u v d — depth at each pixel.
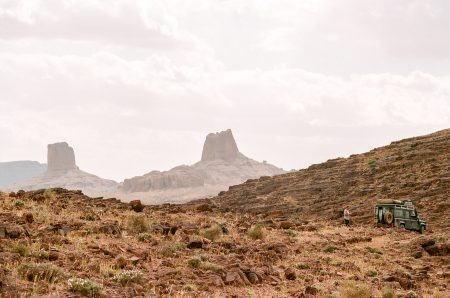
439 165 67.44
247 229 30.98
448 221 47.94
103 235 20.73
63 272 12.55
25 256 14.44
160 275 14.70
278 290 15.45
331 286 16.72
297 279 17.56
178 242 20.83
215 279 14.85
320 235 34.06
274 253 21.70
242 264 18.12
